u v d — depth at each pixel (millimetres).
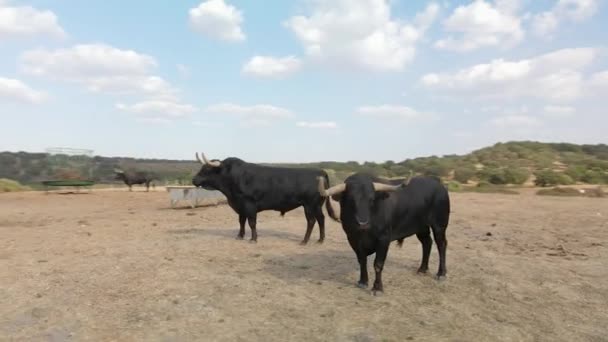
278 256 9898
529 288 7824
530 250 11289
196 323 6035
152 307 6527
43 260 9094
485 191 35500
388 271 8695
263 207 11461
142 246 10586
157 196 27250
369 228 6953
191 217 17000
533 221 16781
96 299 6820
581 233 14016
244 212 11602
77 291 7156
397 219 7395
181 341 5516
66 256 9492
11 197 25812
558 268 9195
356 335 5742
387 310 6598
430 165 63188
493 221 16812
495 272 8773
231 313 6379
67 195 27484
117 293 7078
